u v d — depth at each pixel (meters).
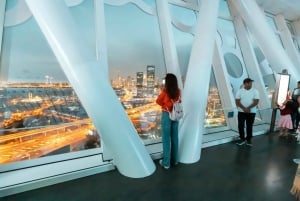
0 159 2.59
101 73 2.48
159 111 3.93
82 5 3.18
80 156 3.00
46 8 2.19
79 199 2.29
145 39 3.84
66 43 2.25
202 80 3.42
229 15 5.41
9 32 2.71
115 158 2.79
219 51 4.82
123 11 3.63
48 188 2.48
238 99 4.21
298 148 4.03
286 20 6.95
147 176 2.81
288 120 4.72
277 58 4.88
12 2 2.74
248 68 5.48
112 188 2.52
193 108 3.40
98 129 2.57
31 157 2.77
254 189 2.54
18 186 2.36
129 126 2.73
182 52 4.36
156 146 3.62
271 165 3.24
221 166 3.18
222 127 4.84
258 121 5.66
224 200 2.31
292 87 5.21
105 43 3.18
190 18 4.61
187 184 2.64
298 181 1.99
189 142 3.33
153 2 4.07
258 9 4.72
